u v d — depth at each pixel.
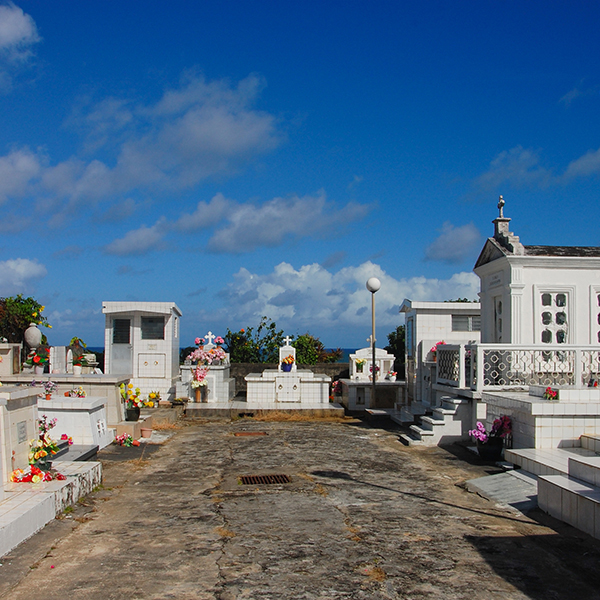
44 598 4.54
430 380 15.73
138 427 12.45
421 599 4.59
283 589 4.74
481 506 7.38
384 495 7.90
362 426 15.13
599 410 9.25
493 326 14.12
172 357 20.41
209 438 12.98
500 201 14.02
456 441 11.91
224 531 6.24
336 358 30.09
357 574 5.07
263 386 18.66
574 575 5.09
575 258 12.83
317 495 7.87
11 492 6.56
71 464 8.33
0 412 6.37
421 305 16.84
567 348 10.97
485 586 4.85
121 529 6.29
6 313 18.08
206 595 4.61
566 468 7.80
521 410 9.58
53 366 17.86
